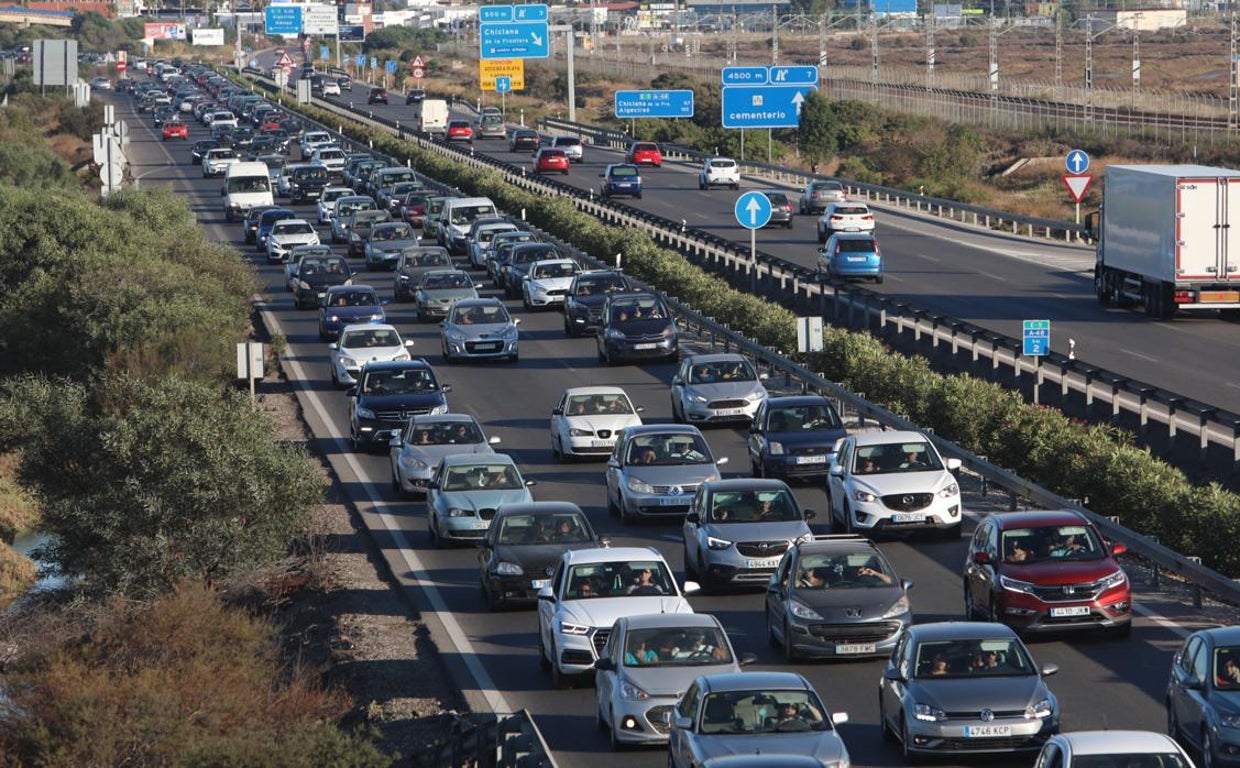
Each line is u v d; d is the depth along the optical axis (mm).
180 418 48906
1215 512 41094
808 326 63031
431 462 52344
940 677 28359
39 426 54188
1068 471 48750
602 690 30547
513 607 40406
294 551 48625
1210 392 61844
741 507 41344
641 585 34438
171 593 42969
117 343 79125
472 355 76938
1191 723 27016
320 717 34375
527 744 26328
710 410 60344
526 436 61844
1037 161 182875
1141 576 41781
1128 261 84375
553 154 167875
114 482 48531
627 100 186875
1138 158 179125
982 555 36156
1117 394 55125
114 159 111750
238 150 187875
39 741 33188
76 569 47562
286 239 114875
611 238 107812
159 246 96438
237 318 86375
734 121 163625
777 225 125562
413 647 38156
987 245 116875
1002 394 57031
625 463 48812
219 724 33938
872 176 173625
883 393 63094
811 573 35000
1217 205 79438
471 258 112250
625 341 75062
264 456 48094
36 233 93688
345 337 73312
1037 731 27406
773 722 25906
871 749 29016
